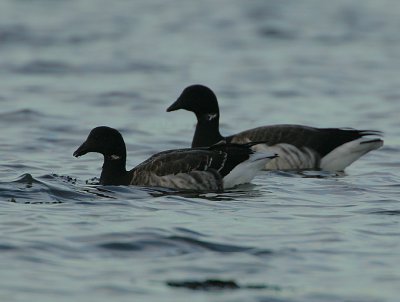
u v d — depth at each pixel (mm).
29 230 12719
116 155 16812
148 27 40656
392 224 13531
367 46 37250
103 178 16781
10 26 39156
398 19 43156
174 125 23516
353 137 18953
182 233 12688
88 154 19562
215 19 42781
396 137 22125
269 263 11555
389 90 28891
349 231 13062
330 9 45625
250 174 16750
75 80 29969
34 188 15578
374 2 47594
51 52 34688
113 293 10430
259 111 25609
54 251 11828
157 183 16469
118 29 39844
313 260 11711
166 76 31016
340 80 30641
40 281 10734
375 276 11133
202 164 16516
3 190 15344
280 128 19125
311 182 17156
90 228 12898
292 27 41219
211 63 33531
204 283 10805
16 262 11359
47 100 26469
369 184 16906
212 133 19719
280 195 15797
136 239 12367
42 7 44219
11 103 25656
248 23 41875
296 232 12969
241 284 10805
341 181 17281
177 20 42375
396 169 18672
